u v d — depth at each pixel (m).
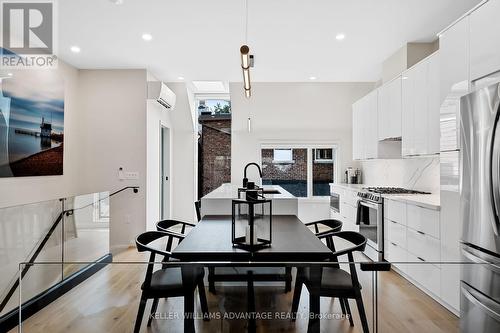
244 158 7.02
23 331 2.19
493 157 1.95
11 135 3.38
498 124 1.90
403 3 2.95
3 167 3.27
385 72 4.46
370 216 4.21
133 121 4.86
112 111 4.86
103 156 4.87
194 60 4.46
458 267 2.35
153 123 5.28
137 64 4.62
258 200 1.95
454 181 2.51
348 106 6.37
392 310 1.94
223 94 6.75
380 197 3.92
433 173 3.91
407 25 3.40
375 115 4.63
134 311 2.02
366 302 1.90
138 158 4.88
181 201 6.80
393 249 3.66
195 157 6.96
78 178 4.81
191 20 3.26
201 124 7.29
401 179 4.78
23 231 2.64
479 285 2.09
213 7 3.00
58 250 3.08
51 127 4.09
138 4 2.93
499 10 2.03
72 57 4.30
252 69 4.86
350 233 2.40
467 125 2.22
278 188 5.01
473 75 2.27
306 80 5.46
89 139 4.86
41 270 2.47
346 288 1.87
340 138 6.96
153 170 5.25
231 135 7.06
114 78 4.86
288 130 6.98
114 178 4.88
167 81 5.59
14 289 2.49
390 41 3.82
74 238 3.36
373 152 4.71
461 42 2.41
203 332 1.91
